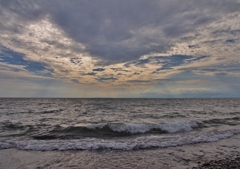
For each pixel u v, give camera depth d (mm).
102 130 12227
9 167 5672
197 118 19875
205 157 6746
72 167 5668
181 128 12898
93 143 8422
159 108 37906
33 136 10305
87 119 19141
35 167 5676
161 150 7664
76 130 12141
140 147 8055
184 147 8148
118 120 18172
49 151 7406
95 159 6465
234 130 11984
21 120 17719
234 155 7027
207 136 10195
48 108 37188
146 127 12805
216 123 15789
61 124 15258
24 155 6871
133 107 40906
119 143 8461
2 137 10023
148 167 5688
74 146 7996
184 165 5879
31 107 39656
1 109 32156
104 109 34500
